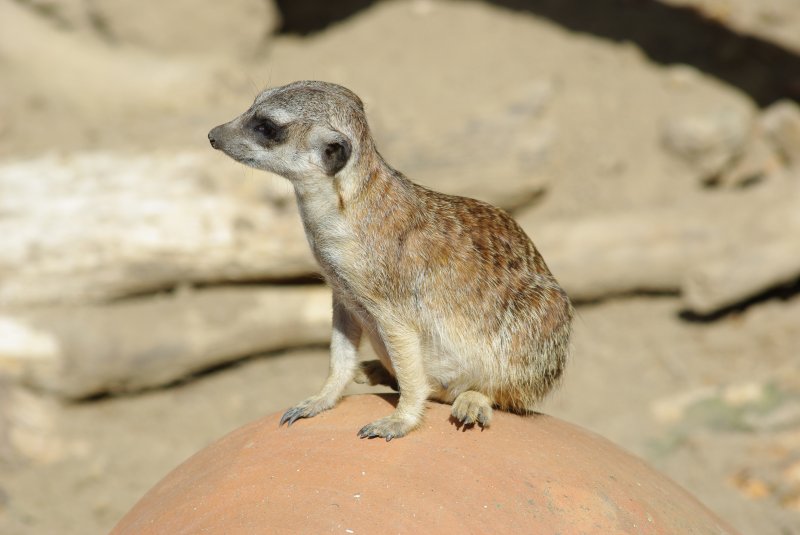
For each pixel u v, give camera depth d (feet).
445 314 19.45
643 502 17.22
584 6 63.72
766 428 39.99
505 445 17.39
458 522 15.46
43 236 41.27
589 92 56.75
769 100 57.72
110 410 42.39
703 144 51.93
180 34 55.31
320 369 44.57
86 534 35.91
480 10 63.26
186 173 42.45
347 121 19.51
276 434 17.98
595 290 47.75
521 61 58.75
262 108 19.90
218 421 41.68
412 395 18.48
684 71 58.70
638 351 45.88
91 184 42.22
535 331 20.18
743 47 58.80
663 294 48.65
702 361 44.80
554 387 21.07
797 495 36.27
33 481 38.65
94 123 50.21
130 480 38.65
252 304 43.34
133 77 53.16
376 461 16.56
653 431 40.68
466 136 46.88
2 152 47.03
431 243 19.49
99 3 54.34
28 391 41.24
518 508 15.93
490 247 20.07
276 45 60.70
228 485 16.61
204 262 42.37
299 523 15.40
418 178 45.27
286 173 19.74
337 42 60.95
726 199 48.52
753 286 45.75
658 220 47.29
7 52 53.47
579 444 18.38
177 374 42.78
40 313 41.22
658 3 60.95
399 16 63.05
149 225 41.70
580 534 15.90
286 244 42.37
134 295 42.75
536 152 47.11
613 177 52.29
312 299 43.96
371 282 19.25
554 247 46.70
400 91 54.08
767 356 44.65
